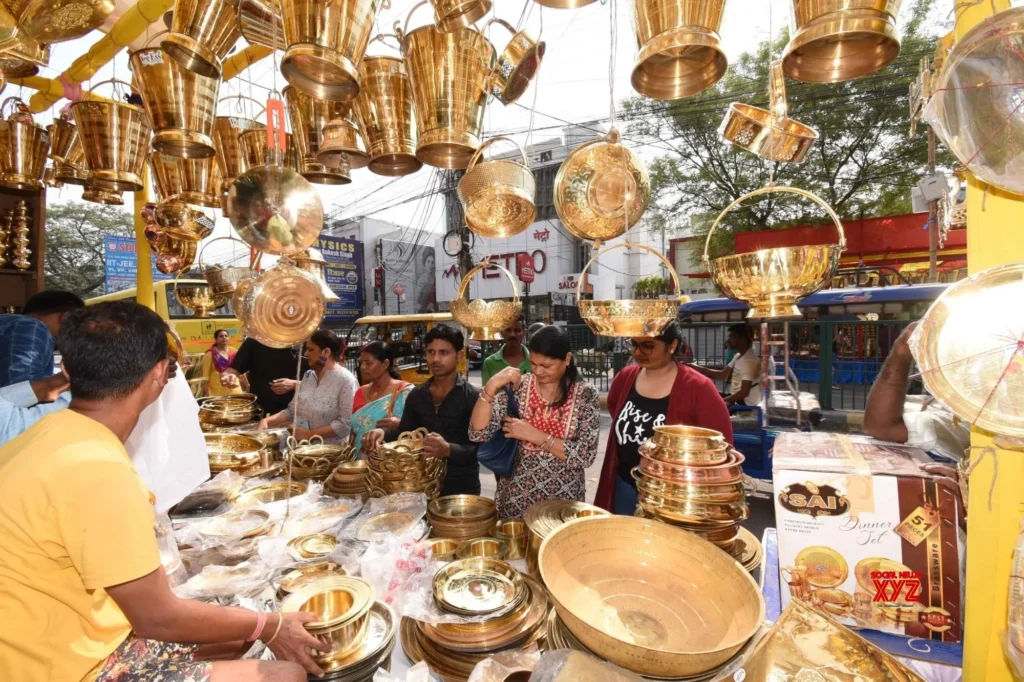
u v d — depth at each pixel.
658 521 1.17
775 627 0.86
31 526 0.86
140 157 1.87
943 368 0.78
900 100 9.05
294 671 0.96
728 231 11.88
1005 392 0.74
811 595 1.08
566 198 1.28
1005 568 0.85
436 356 2.38
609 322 1.11
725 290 1.12
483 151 1.37
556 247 20.25
